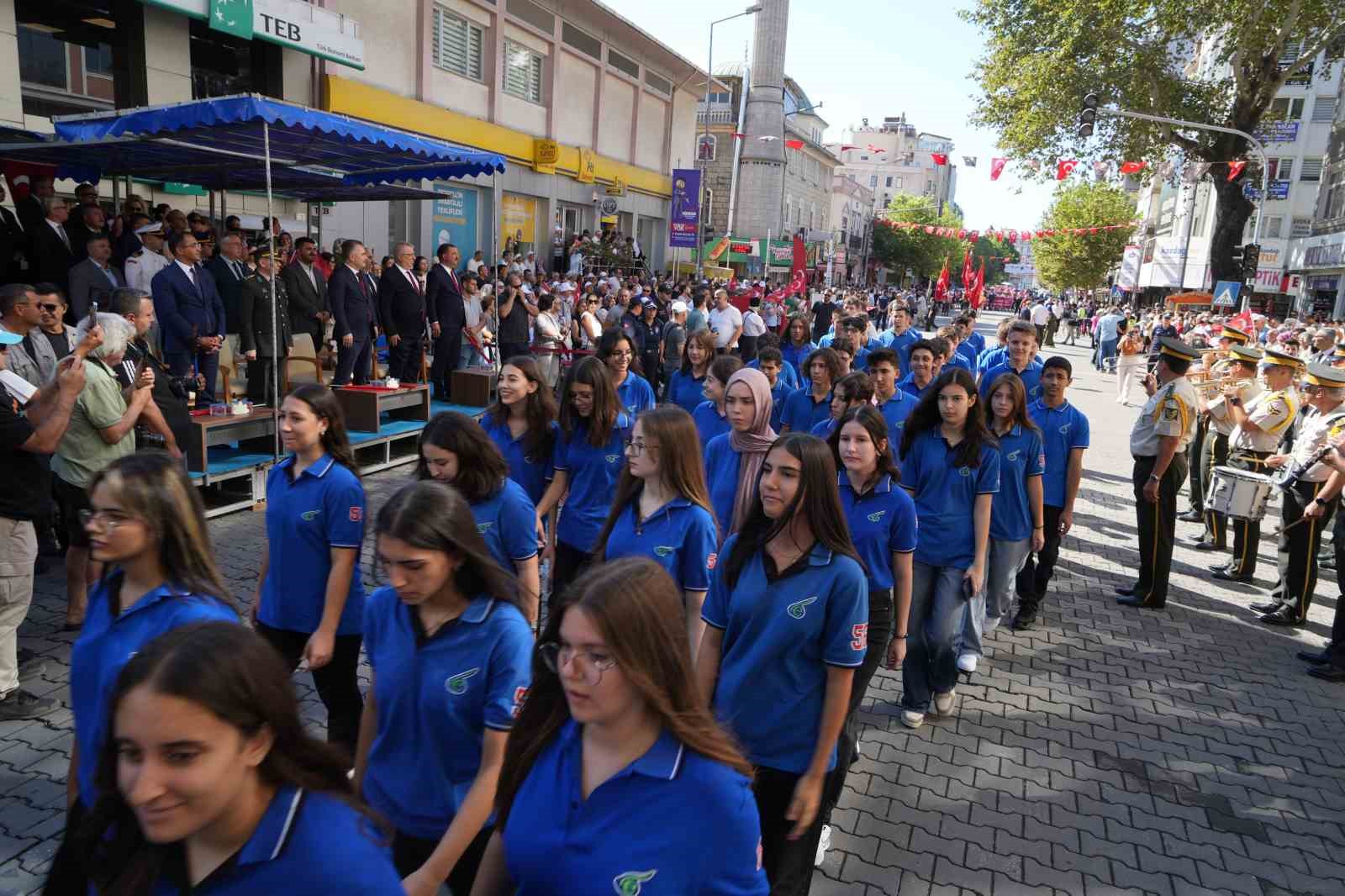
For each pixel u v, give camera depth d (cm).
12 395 427
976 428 455
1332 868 389
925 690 491
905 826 402
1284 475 690
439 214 2075
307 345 1029
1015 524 548
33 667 487
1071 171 2923
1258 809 434
